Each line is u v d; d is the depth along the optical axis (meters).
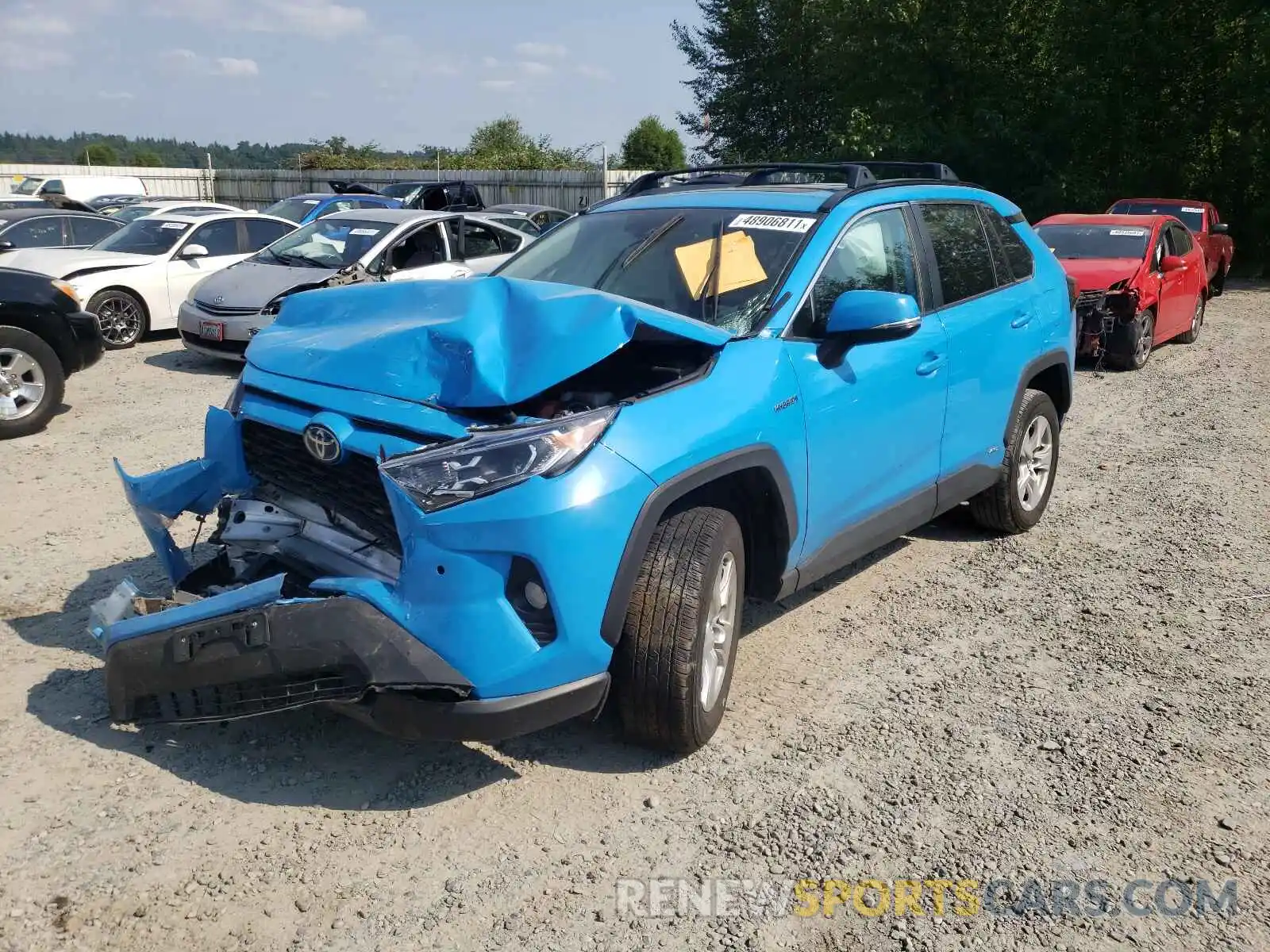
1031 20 26.41
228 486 3.97
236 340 10.37
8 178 35.66
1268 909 3.03
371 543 3.51
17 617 4.67
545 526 3.06
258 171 37.34
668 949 2.81
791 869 3.14
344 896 2.96
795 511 3.96
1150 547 6.06
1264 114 24.27
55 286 8.26
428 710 3.07
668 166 64.81
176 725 3.75
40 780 3.45
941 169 5.61
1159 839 3.34
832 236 4.35
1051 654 4.65
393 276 11.05
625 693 3.51
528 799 3.44
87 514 6.13
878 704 4.16
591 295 3.45
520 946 2.80
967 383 5.12
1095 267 11.91
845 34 28.25
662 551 3.46
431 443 3.20
